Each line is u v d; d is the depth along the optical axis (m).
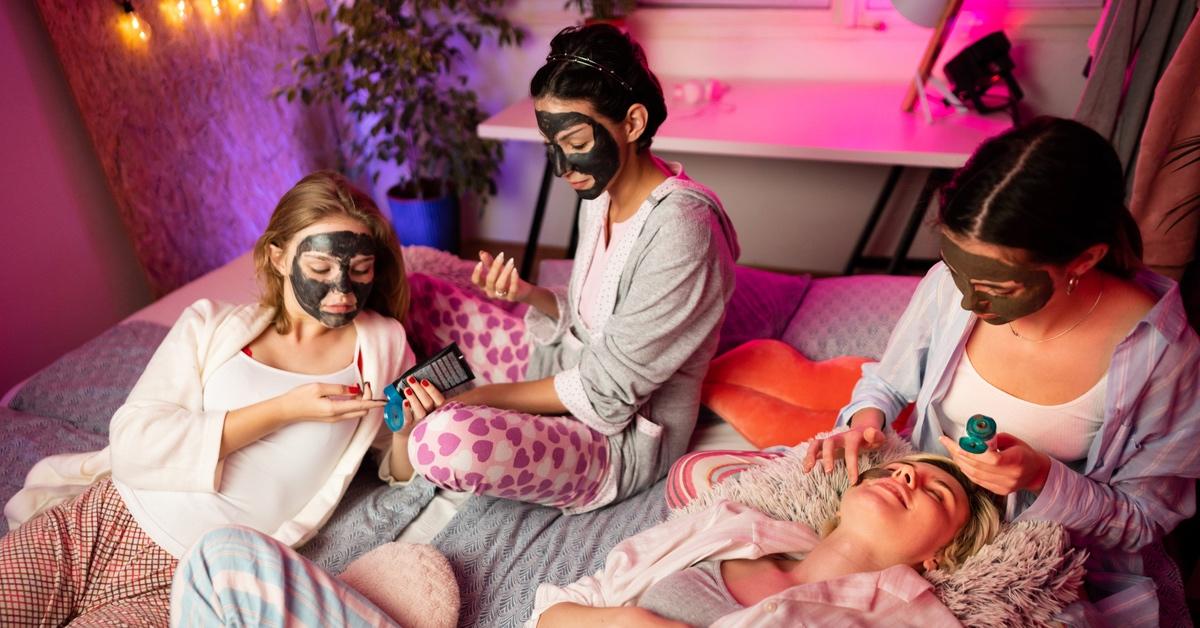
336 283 1.37
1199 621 1.69
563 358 1.76
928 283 1.34
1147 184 1.83
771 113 2.58
